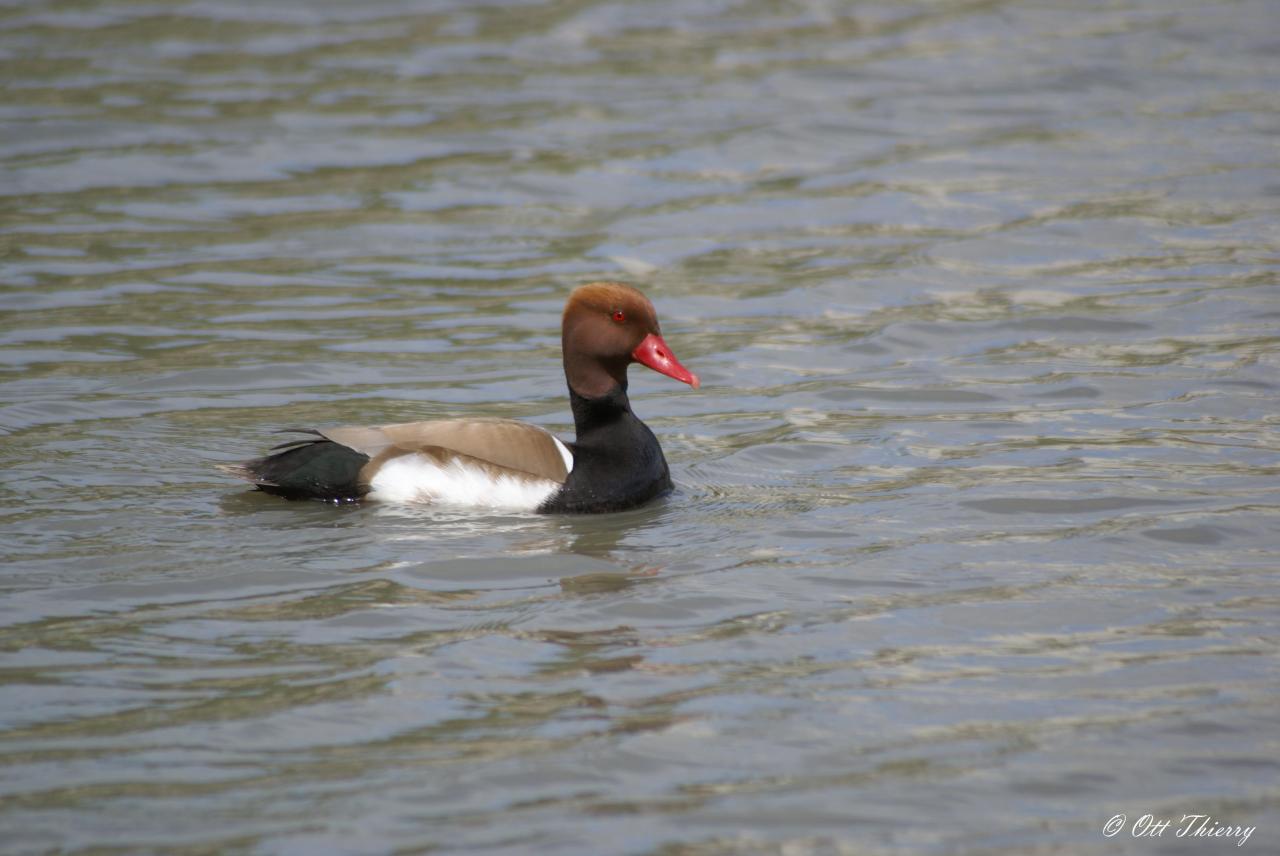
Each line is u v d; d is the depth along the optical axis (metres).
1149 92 24.67
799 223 19.62
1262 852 7.04
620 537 10.98
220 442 12.87
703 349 15.77
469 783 7.59
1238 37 27.42
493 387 14.53
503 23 28.62
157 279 17.61
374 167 21.56
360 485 11.39
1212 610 9.55
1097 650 9.02
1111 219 19.25
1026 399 14.12
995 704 8.39
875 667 8.84
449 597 9.83
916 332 16.06
